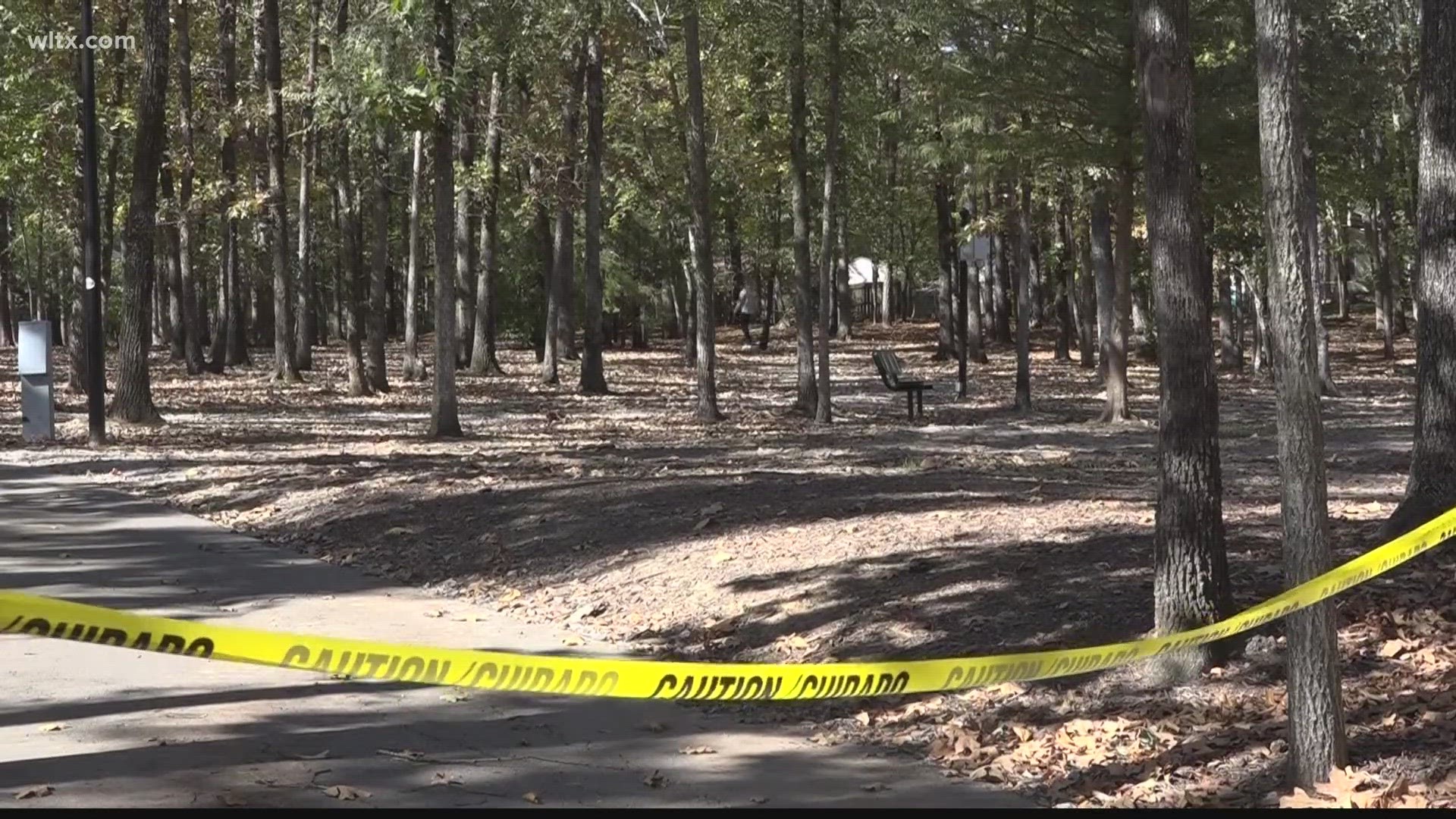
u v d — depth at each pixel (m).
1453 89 9.20
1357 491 14.64
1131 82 23.41
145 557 12.11
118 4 32.41
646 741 7.17
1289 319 5.98
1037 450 21.02
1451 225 9.23
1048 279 69.12
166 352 49.97
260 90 35.66
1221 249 37.19
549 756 6.88
